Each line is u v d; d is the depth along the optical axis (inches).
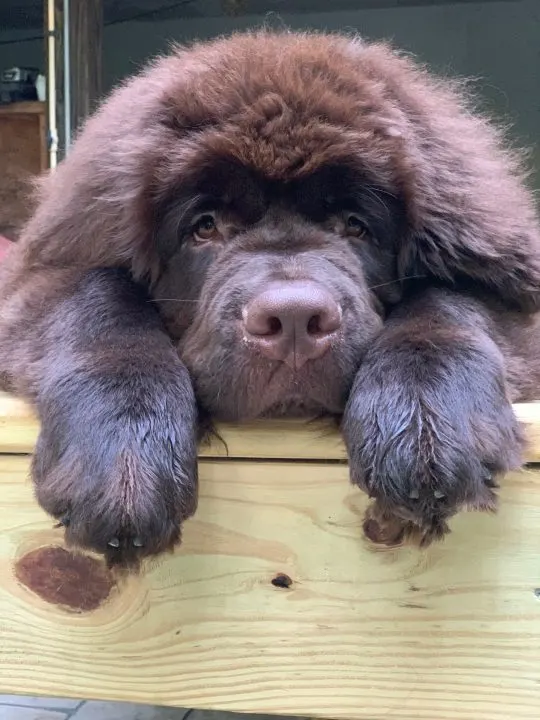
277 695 17.8
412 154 20.1
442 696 17.5
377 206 20.1
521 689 17.3
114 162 20.6
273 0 84.2
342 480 17.2
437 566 17.1
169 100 20.0
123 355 17.4
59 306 19.7
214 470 17.6
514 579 17.1
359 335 17.7
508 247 20.7
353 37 25.3
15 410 17.6
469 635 17.3
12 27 80.6
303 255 18.4
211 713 29.7
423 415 15.5
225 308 17.6
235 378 17.0
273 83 19.4
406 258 21.1
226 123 19.1
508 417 16.5
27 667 18.7
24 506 18.0
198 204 19.8
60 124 53.4
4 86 58.6
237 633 17.8
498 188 21.8
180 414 16.6
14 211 58.2
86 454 15.7
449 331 17.6
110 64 88.2
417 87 22.6
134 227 20.2
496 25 89.5
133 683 18.2
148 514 15.2
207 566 17.7
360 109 19.6
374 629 17.4
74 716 30.1
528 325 21.5
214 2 84.8
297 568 17.5
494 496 15.8
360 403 16.3
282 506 17.4
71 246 21.6
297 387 16.7
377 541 17.1
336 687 17.7
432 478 14.9
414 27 89.8
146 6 85.4
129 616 18.0
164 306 20.8
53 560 18.1
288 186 19.3
